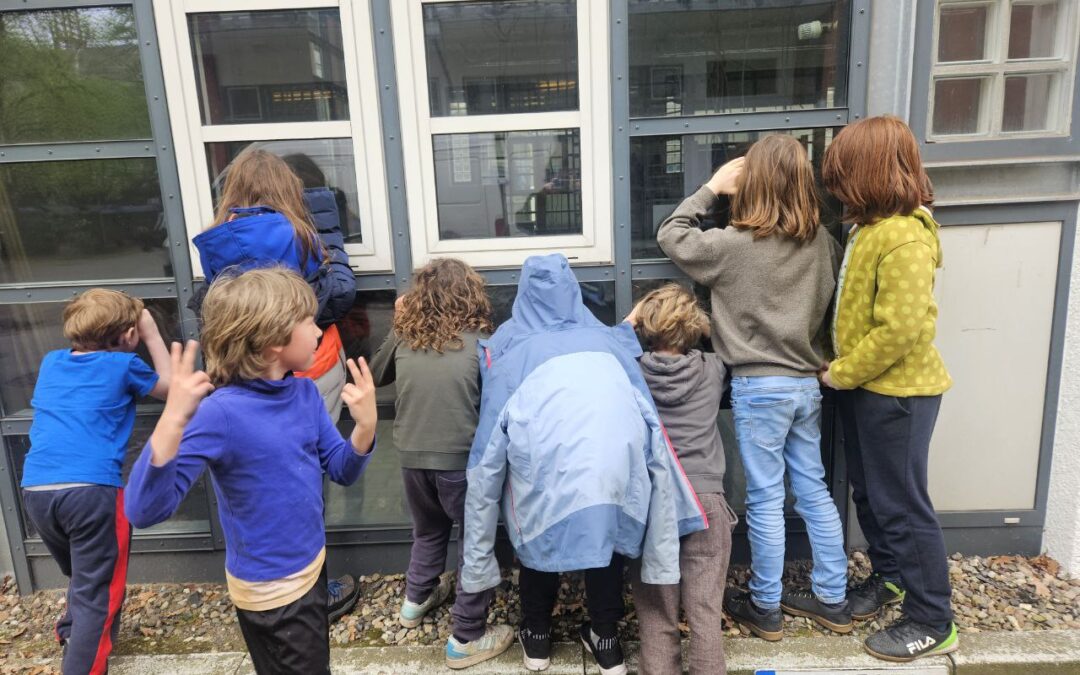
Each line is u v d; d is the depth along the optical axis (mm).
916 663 2219
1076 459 2564
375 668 2285
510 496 1921
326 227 2396
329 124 2541
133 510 1367
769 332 2234
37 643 2520
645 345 2369
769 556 2312
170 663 2342
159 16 2459
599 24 2441
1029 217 2469
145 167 2586
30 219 2635
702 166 2543
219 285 1619
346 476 1756
